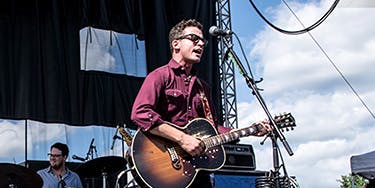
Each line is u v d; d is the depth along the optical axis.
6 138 6.73
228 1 8.49
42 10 7.34
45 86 7.11
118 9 7.92
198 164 3.50
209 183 3.60
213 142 3.55
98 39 7.63
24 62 7.05
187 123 3.53
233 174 5.52
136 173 3.41
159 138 3.48
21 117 6.86
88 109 7.32
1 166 5.43
